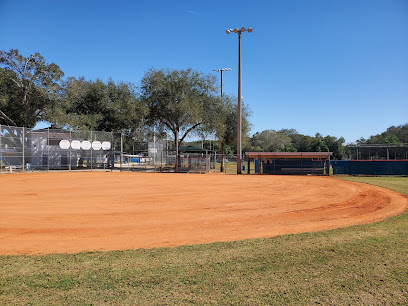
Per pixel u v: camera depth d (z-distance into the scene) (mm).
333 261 5277
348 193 16312
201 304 3742
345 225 8805
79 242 7047
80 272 4879
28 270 4992
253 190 17312
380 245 6219
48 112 39656
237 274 4723
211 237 7480
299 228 8438
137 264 5258
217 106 40406
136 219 9625
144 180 23688
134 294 4031
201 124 41094
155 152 47344
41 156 35344
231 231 8109
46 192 15859
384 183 21891
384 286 4234
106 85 43000
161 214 10422
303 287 4223
